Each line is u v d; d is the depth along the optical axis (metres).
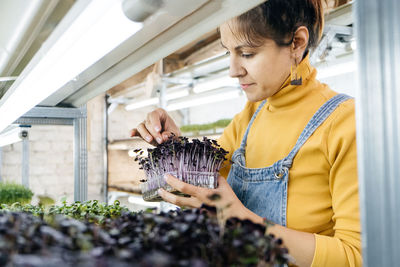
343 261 0.87
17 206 1.14
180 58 3.55
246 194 1.18
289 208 1.06
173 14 0.72
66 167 5.34
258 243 0.50
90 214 0.95
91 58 0.84
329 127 1.02
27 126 1.80
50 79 0.98
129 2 0.62
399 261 0.48
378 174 0.50
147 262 0.40
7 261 0.43
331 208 1.04
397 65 0.48
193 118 6.27
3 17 0.96
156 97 3.95
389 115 0.49
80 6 0.62
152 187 1.13
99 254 0.43
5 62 1.33
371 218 0.50
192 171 1.03
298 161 1.07
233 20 0.97
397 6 0.48
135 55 1.03
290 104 1.15
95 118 5.61
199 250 0.52
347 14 2.20
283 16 0.95
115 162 5.71
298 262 0.89
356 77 0.52
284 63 1.03
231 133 1.42
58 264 0.40
